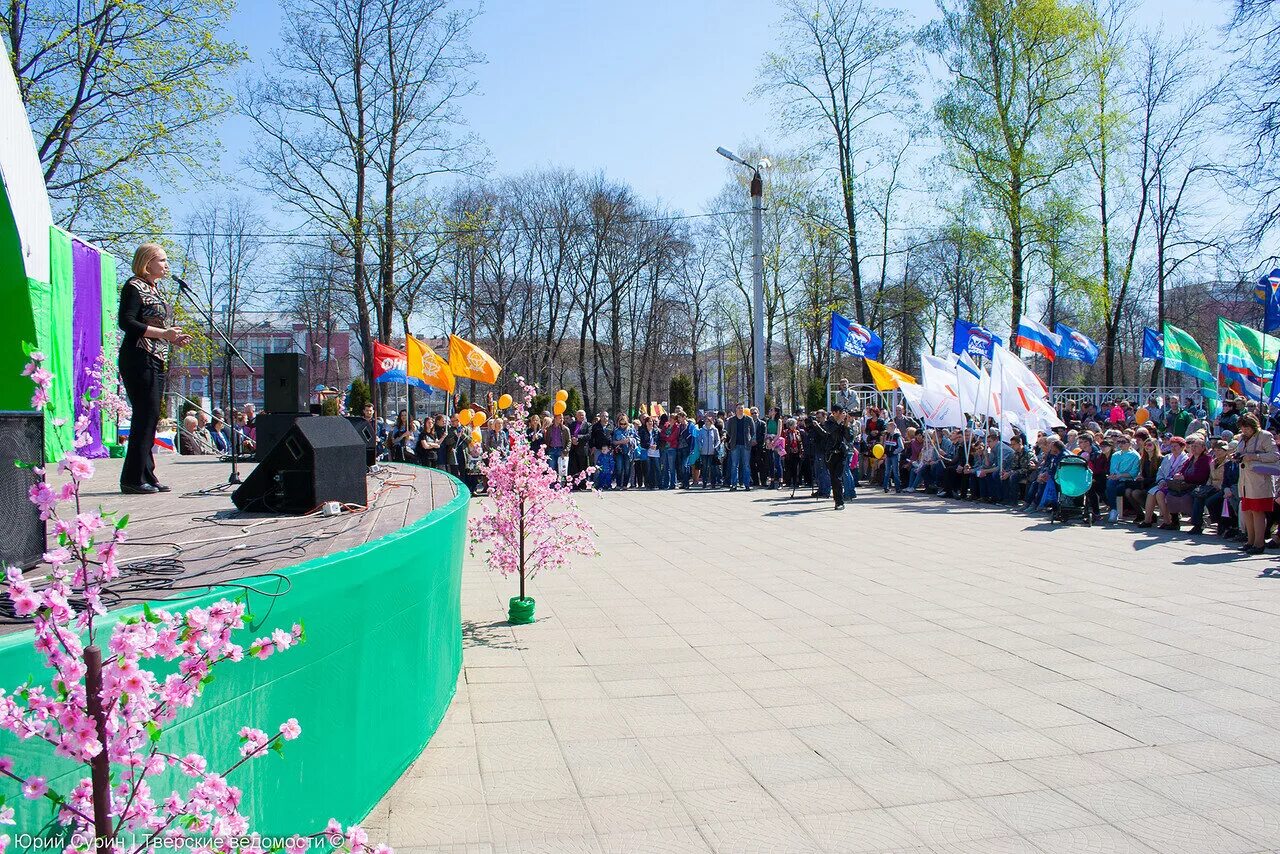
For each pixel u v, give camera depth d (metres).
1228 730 4.79
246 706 2.67
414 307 33.41
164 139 17.33
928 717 5.02
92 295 10.93
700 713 5.09
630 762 4.38
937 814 3.82
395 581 3.78
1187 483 11.99
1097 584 8.66
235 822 2.07
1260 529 10.23
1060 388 26.06
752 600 8.07
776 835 3.64
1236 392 18.42
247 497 5.00
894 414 20.28
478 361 17.44
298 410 8.74
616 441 21.00
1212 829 3.68
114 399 6.44
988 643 6.55
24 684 1.84
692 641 6.66
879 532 12.60
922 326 47.59
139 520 4.66
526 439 7.45
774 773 4.25
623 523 13.88
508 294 45.50
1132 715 5.03
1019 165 24.28
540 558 7.41
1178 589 8.37
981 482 16.42
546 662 6.11
